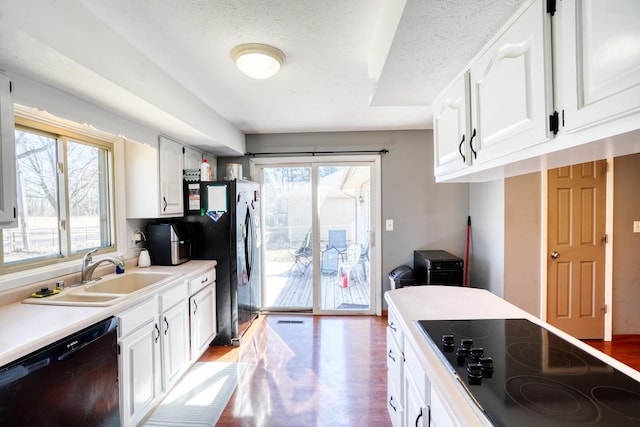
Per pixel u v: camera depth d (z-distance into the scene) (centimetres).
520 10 97
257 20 147
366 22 150
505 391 83
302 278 391
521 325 132
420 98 183
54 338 125
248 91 238
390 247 374
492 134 116
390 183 372
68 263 201
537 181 296
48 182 194
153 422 191
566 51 78
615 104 64
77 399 137
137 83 171
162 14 141
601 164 297
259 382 234
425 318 142
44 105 152
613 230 298
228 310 297
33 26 112
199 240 299
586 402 78
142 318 185
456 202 371
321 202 385
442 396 87
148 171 253
